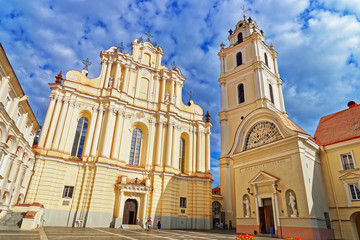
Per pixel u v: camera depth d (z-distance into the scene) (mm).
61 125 28484
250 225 22594
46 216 24766
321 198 20844
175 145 35375
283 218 20000
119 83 33875
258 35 43281
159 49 39594
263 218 22094
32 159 24953
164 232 24312
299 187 19547
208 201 34625
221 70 46312
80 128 30797
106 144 29594
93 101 31672
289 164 20797
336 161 22281
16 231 16906
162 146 34156
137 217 29078
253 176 23844
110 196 27875
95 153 29156
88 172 28016
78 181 27469
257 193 22828
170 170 32812
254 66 40125
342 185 21297
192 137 38125
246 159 25188
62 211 25828
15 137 18781
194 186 35031
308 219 18375
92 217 26062
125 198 28922
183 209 33344
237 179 25641
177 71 39875
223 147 39031
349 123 24734
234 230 30828
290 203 19844
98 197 26969
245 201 23922
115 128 31406
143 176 31484
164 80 37969
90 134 30031
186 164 36688
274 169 21969
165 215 30562
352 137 21812
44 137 27484
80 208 26359
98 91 32656
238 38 48125
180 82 40062
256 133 25703
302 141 21016
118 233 20594
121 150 31062
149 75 37625
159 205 30812
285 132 22156
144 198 29859
